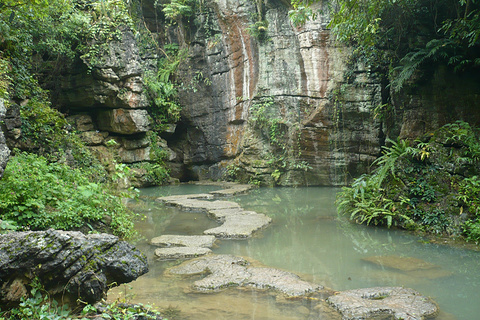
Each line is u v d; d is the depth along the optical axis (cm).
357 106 1417
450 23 1011
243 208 1046
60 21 1310
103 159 1427
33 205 580
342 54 1434
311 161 1501
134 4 1723
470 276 516
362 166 1435
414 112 1213
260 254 633
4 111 526
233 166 1638
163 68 1783
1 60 898
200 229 805
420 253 629
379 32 1290
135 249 346
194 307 414
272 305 422
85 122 1494
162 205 1104
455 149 805
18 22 1052
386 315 398
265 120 1548
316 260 598
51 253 292
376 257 610
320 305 423
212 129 1722
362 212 874
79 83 1448
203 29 1725
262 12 1584
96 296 309
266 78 1555
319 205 1081
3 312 286
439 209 761
